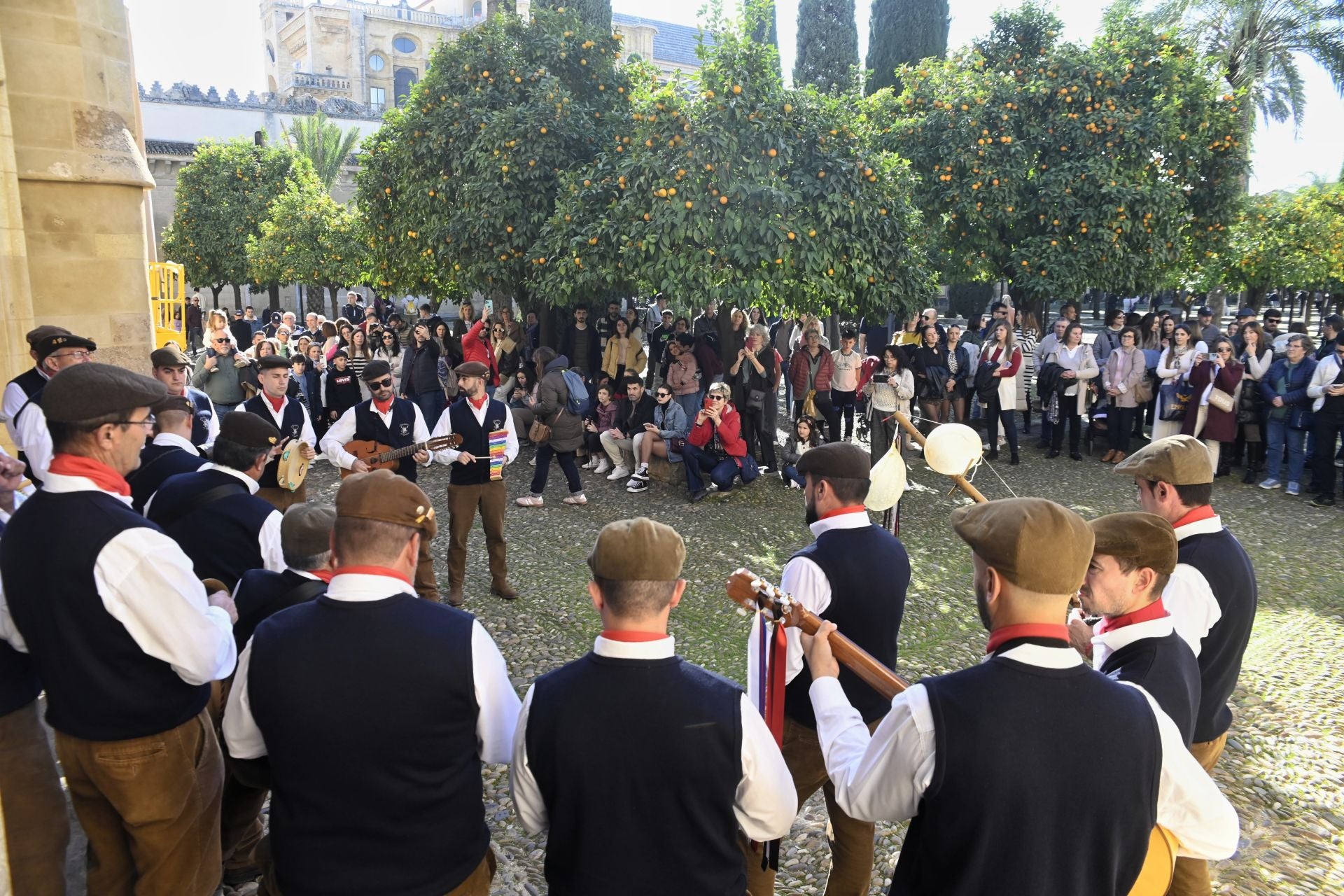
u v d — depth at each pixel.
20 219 5.26
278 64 62.88
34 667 2.53
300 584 2.67
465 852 1.96
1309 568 6.91
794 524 7.98
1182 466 2.56
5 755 2.46
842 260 8.92
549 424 8.28
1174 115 12.13
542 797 1.85
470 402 5.77
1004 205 12.01
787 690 2.67
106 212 6.16
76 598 2.17
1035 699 1.53
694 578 6.58
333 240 23.48
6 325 5.14
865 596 2.66
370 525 1.91
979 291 27.23
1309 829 3.66
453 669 1.88
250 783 2.15
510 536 7.48
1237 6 20.86
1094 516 8.38
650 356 13.86
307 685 1.82
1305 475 9.71
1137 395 10.13
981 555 1.63
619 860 1.77
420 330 10.98
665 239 8.48
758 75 8.62
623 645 1.81
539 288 9.88
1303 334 9.18
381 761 1.83
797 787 2.70
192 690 2.43
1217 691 2.55
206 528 3.15
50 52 5.75
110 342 6.26
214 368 9.47
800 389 10.55
